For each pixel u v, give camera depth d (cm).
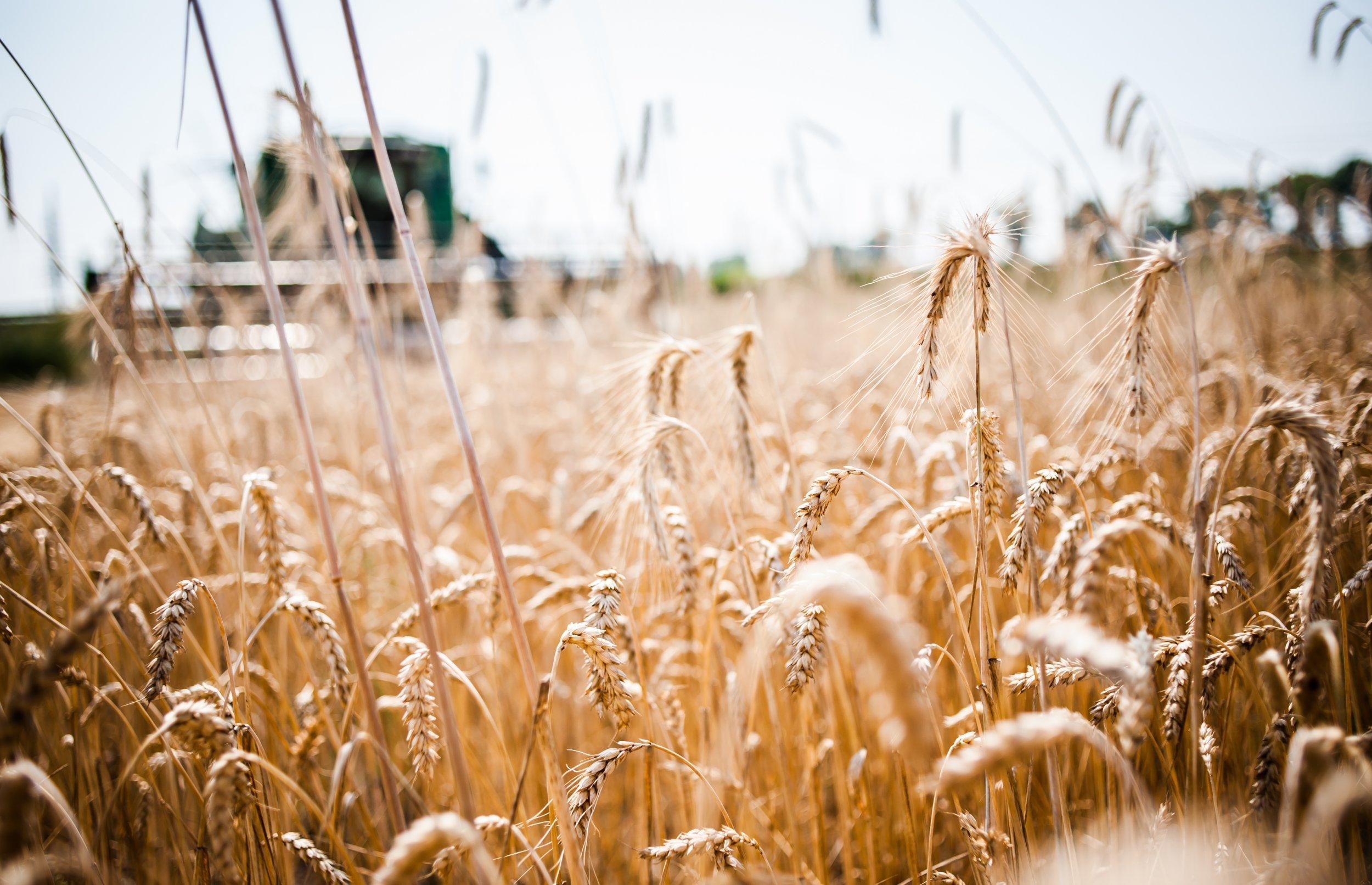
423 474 176
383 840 101
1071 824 96
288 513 109
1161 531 89
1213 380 134
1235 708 95
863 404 142
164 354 123
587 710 119
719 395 103
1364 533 95
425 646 82
